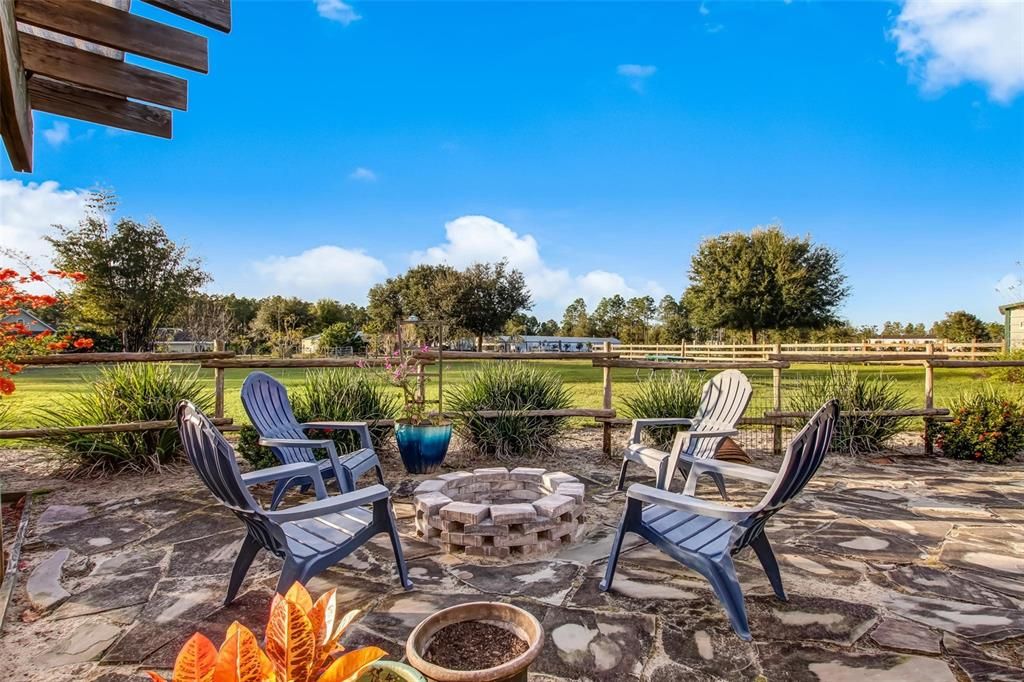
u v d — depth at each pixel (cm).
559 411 551
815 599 246
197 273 2464
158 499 403
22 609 240
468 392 581
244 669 79
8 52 145
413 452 480
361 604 243
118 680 188
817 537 326
